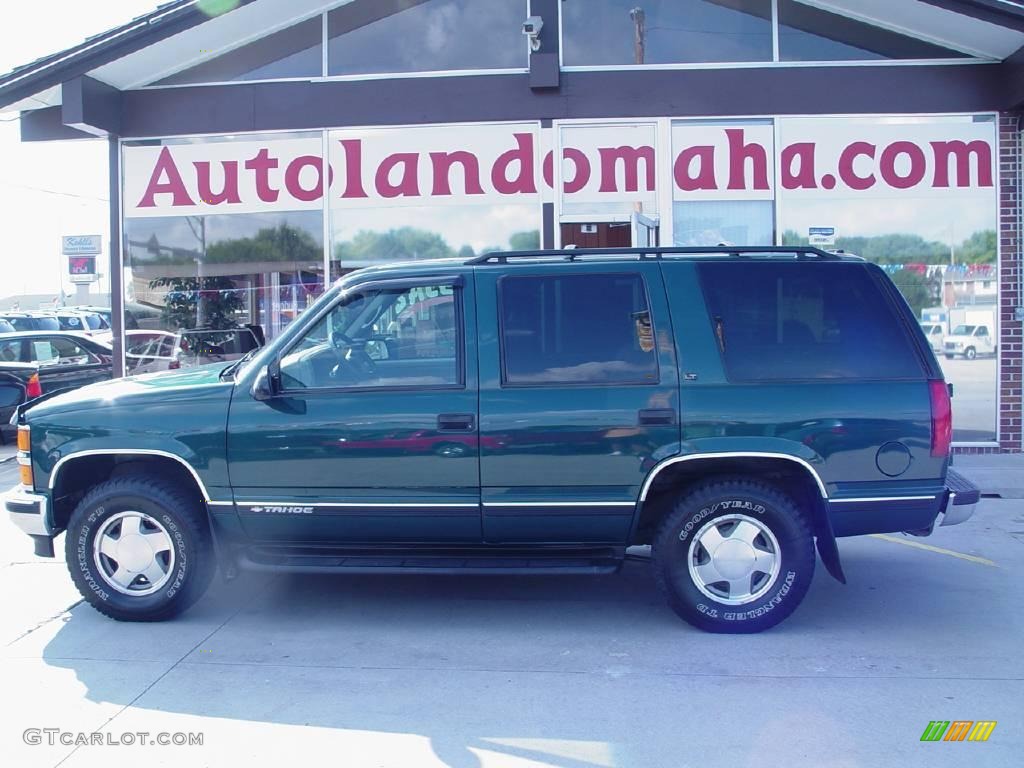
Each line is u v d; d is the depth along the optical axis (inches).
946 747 163.3
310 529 220.2
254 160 441.4
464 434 212.5
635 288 216.7
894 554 287.3
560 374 213.6
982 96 420.2
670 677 193.8
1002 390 427.5
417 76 433.4
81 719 176.9
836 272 216.4
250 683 192.7
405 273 221.5
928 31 414.3
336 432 214.8
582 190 432.1
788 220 429.4
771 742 165.5
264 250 443.5
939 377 212.2
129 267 449.4
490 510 214.4
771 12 428.5
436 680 193.5
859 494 209.9
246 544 225.8
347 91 435.5
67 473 229.6
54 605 244.1
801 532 211.9
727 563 213.9
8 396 539.5
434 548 223.9
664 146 428.8
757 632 217.0
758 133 429.1
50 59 401.1
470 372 214.5
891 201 427.5
